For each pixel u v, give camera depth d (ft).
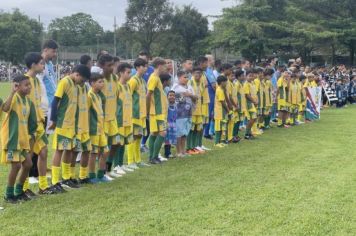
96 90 23.68
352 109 66.18
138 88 27.37
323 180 23.85
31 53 21.68
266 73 43.91
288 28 108.27
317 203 19.81
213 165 27.94
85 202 20.16
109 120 24.90
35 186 23.41
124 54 175.11
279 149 33.45
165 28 155.94
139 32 157.38
